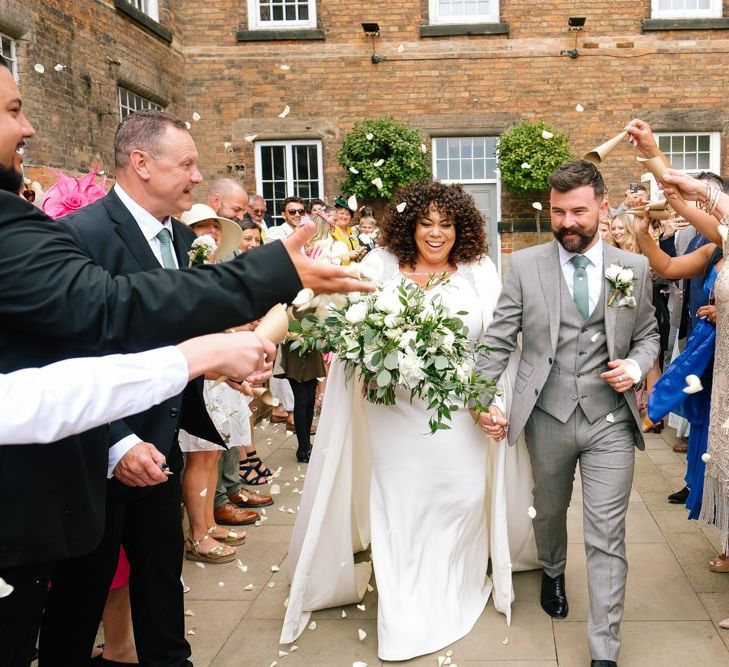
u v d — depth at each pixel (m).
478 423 3.16
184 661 2.66
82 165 8.66
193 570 3.82
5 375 1.29
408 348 2.77
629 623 3.16
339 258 2.83
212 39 12.02
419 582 3.08
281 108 12.11
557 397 2.97
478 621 3.20
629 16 11.85
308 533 3.06
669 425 6.66
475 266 3.40
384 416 3.16
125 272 2.42
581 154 12.06
